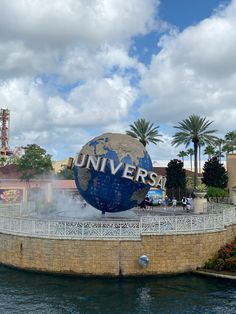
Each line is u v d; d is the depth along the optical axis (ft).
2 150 285.64
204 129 213.66
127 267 74.28
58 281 71.51
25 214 110.01
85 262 74.23
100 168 86.12
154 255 75.31
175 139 217.36
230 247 81.51
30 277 73.92
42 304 60.34
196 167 215.92
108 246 74.23
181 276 75.41
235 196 146.72
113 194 87.45
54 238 75.56
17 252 79.46
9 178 183.52
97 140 91.76
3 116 296.92
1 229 84.53
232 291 66.80
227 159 229.45
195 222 79.82
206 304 60.85
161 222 77.00
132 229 75.51
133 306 59.82
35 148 190.90
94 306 59.72
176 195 225.35
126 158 87.92
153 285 69.87
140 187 88.89
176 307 59.52
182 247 77.05
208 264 77.97
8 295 64.18
